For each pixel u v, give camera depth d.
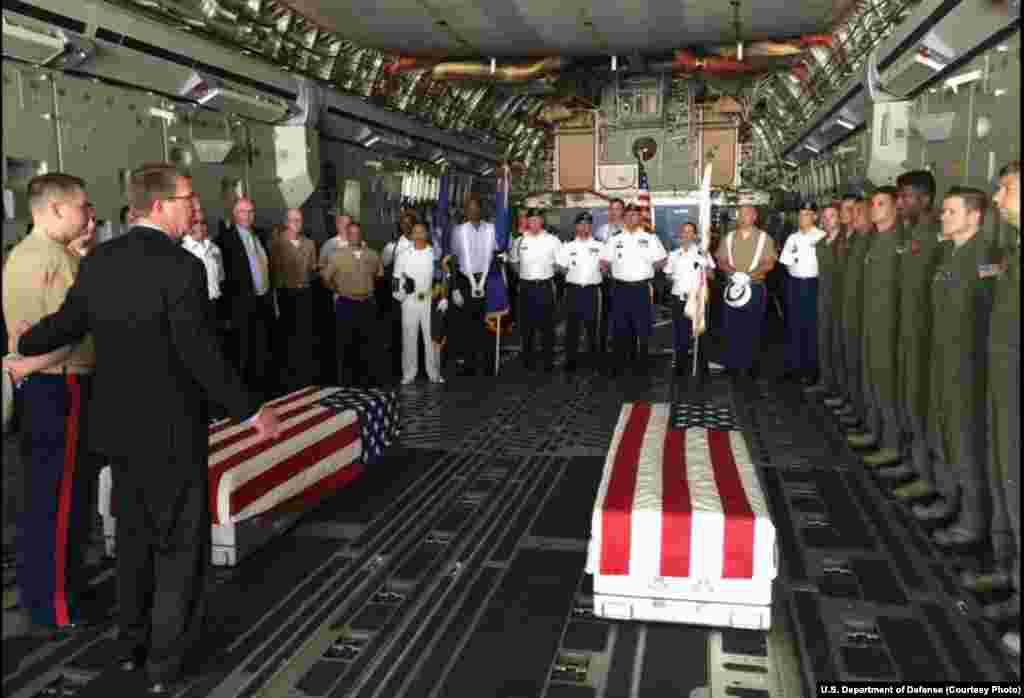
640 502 3.19
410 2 8.31
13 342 3.11
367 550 3.88
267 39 7.98
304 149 8.26
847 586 3.42
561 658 2.87
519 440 5.89
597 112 17.78
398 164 11.77
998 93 5.18
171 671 2.70
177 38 6.20
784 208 15.52
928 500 4.39
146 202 2.66
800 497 4.55
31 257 3.08
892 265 5.00
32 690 2.71
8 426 3.52
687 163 17.55
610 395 7.52
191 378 2.68
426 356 8.28
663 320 13.73
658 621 3.13
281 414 4.64
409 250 8.13
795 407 6.87
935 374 4.12
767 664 2.82
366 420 4.97
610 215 8.80
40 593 3.08
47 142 5.21
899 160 7.52
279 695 2.64
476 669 2.80
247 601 3.34
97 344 2.63
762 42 10.41
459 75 11.25
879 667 2.78
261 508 3.78
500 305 8.68
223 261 6.50
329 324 8.52
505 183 9.07
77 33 5.16
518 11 8.87
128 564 2.76
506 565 3.68
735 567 3.02
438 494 4.70
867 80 7.72
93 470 3.20
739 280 8.11
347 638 3.03
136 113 6.05
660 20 9.43
